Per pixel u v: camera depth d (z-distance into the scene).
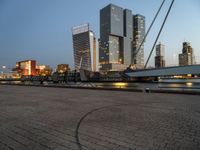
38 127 5.59
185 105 9.43
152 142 4.33
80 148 4.02
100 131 5.16
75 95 14.75
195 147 4.04
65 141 4.43
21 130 5.30
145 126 5.63
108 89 20.55
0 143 4.32
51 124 5.91
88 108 8.69
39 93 16.77
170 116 6.90
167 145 4.15
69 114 7.36
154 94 15.15
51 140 4.50
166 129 5.29
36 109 8.48
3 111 8.03
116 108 8.64
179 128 5.39
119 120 6.34
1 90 20.89
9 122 6.16
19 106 9.33
